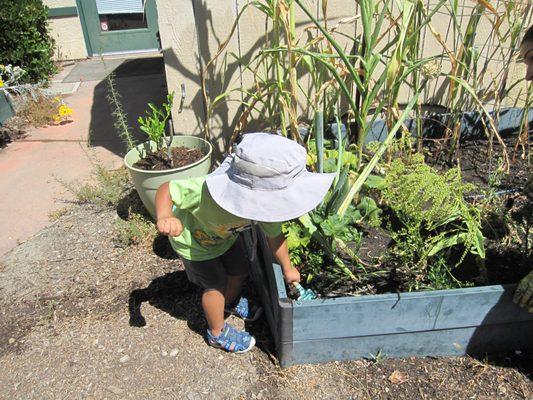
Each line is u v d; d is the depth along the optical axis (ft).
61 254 8.28
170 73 9.13
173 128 9.68
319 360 6.13
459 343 6.13
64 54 20.81
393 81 7.16
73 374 6.16
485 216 7.31
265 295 6.62
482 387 5.81
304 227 6.64
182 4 8.54
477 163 9.20
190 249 5.77
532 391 5.74
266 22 8.09
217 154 9.95
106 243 8.46
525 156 9.34
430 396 5.73
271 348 6.42
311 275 6.43
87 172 11.00
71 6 19.99
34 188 10.39
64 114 13.61
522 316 5.93
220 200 4.83
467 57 8.87
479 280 6.48
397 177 7.04
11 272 7.94
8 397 5.92
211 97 9.36
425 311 5.74
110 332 6.73
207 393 5.85
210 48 8.95
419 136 9.03
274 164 4.59
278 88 8.01
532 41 5.33
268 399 5.76
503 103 10.62
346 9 9.04
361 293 6.45
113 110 14.66
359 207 7.30
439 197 6.03
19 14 16.69
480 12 8.34
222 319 6.22
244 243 6.41
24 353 6.49
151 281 7.59
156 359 6.31
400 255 6.64
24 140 12.81
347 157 7.80
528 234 7.15
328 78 9.38
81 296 7.38
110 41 21.06
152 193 7.97
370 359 6.18
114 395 5.88
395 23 7.29
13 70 14.70
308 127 9.45
